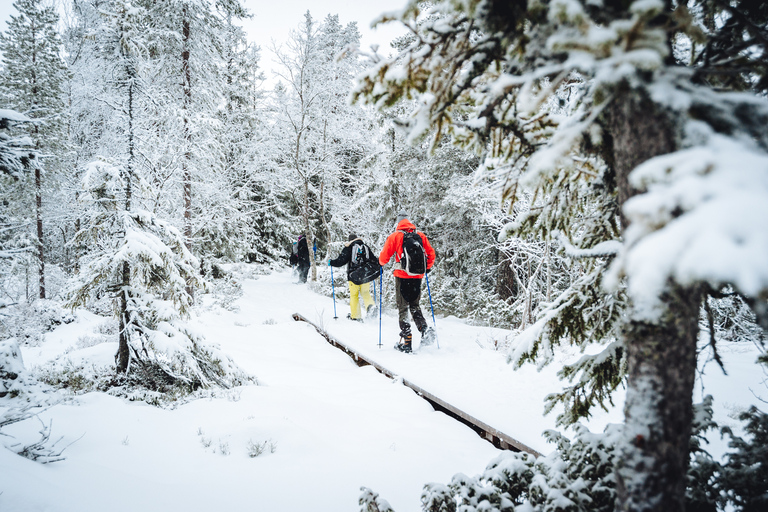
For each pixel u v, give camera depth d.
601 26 1.01
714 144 0.75
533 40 1.13
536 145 1.56
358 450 3.33
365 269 9.10
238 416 3.88
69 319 8.55
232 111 14.78
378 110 1.49
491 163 1.67
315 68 15.43
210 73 11.50
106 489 2.40
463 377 5.04
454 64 1.32
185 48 10.67
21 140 3.73
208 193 11.48
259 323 9.90
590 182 1.73
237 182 14.24
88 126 12.77
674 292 0.89
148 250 4.49
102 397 3.99
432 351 6.31
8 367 3.76
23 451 2.64
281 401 4.28
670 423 0.96
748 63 1.04
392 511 1.71
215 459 3.07
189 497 2.50
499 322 9.68
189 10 10.59
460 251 11.78
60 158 11.23
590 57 0.87
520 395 4.38
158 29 10.02
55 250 14.16
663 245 0.60
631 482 1.01
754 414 1.66
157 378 4.74
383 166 14.12
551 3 0.89
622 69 0.80
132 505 2.29
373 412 4.20
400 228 6.48
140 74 5.40
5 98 10.76
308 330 8.62
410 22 1.28
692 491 1.47
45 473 2.40
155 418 3.71
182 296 4.87
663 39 0.82
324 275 17.05
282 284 15.88
